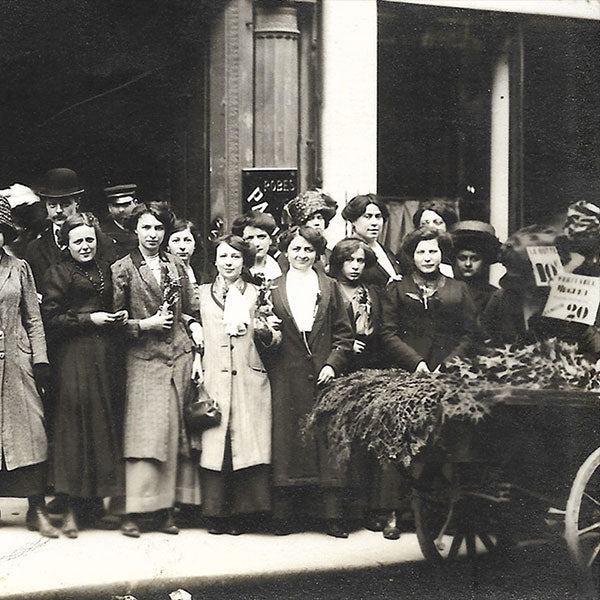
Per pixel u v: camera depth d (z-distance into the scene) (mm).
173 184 7102
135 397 6852
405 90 7809
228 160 7250
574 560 6430
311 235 7164
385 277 7387
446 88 7930
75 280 6777
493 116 8031
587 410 6621
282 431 7066
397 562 6848
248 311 7055
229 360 7016
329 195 7570
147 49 7059
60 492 6699
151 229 6938
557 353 6891
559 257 7773
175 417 6914
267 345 7062
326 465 7055
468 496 6559
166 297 6906
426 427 6285
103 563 6543
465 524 6629
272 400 7094
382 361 7293
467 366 6773
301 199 7320
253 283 7156
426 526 6672
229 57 7234
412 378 6598
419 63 7852
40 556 6539
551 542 6793
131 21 7031
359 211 7484
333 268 7266
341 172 7590
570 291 7559
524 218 8062
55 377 6754
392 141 7766
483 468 6520
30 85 6902
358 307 7238
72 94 6957
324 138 7547
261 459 7004
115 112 7016
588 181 8172
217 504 6934
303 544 6965
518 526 6746
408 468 6473
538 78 8164
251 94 7316
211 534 6941
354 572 6773
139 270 6895
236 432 6980
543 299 7602
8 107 6887
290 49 7387
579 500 6367
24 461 6621
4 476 6609
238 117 7281
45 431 6703
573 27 8234
